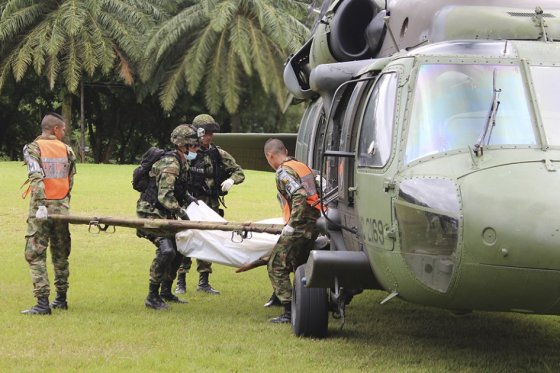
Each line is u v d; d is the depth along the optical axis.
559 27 7.71
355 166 7.89
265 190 25.23
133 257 13.46
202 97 49.91
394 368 7.23
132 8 44.06
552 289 6.08
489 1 8.06
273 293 10.16
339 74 9.05
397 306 10.38
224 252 9.33
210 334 8.39
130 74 43.91
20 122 53.84
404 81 7.25
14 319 8.77
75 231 16.27
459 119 6.93
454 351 7.98
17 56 42.72
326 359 7.48
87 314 9.18
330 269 7.51
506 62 7.20
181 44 45.91
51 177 9.13
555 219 6.00
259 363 7.29
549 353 8.02
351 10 10.16
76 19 41.75
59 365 7.07
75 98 52.41
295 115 52.06
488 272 6.16
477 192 6.29
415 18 8.59
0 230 16.06
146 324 8.78
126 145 55.50
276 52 44.91
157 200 9.47
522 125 6.79
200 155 10.54
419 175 6.70
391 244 6.91
